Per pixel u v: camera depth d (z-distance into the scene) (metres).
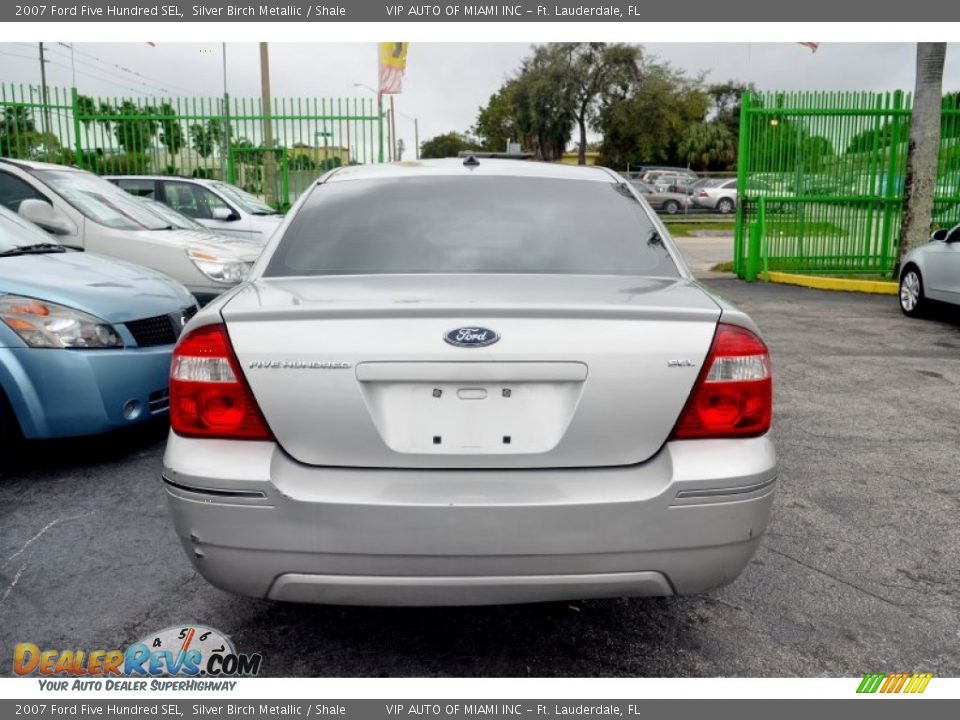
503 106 54.03
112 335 4.43
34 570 3.38
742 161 13.88
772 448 2.46
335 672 2.73
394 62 21.89
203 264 7.07
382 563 2.29
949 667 2.76
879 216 13.95
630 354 2.32
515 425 2.32
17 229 5.50
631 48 45.28
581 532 2.29
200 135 15.64
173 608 3.10
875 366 7.39
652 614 3.10
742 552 2.40
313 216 3.14
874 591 3.27
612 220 3.18
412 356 2.28
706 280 14.15
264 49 19.23
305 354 2.30
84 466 4.62
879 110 13.53
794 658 2.81
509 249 2.96
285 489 2.28
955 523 3.94
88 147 15.45
